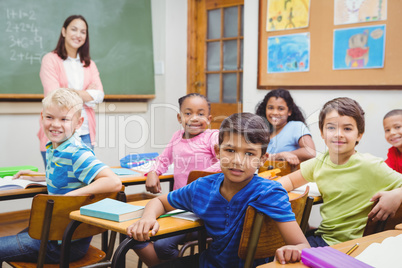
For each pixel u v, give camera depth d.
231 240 1.31
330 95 3.25
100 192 1.60
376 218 1.54
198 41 4.69
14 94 3.58
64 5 3.86
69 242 1.44
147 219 1.28
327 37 3.24
